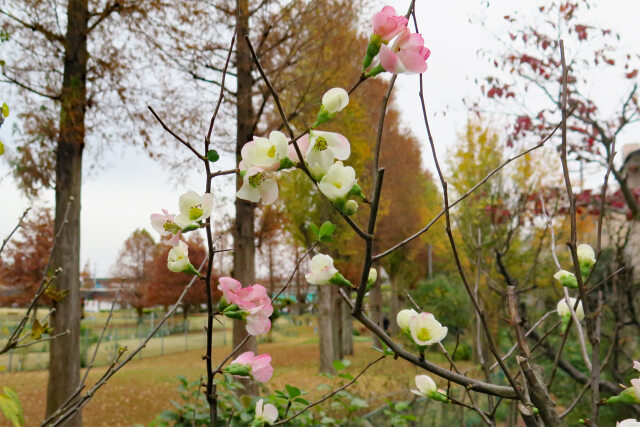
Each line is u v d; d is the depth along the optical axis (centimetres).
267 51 754
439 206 1198
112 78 684
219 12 711
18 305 2169
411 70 91
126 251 4300
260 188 101
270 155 98
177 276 3206
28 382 1373
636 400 110
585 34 652
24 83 645
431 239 1323
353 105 848
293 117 777
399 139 1967
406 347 623
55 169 671
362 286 107
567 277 143
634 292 356
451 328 1335
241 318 113
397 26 92
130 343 2416
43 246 2130
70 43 658
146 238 4344
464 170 1073
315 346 2383
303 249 1398
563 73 126
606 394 289
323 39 738
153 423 296
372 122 1269
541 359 517
